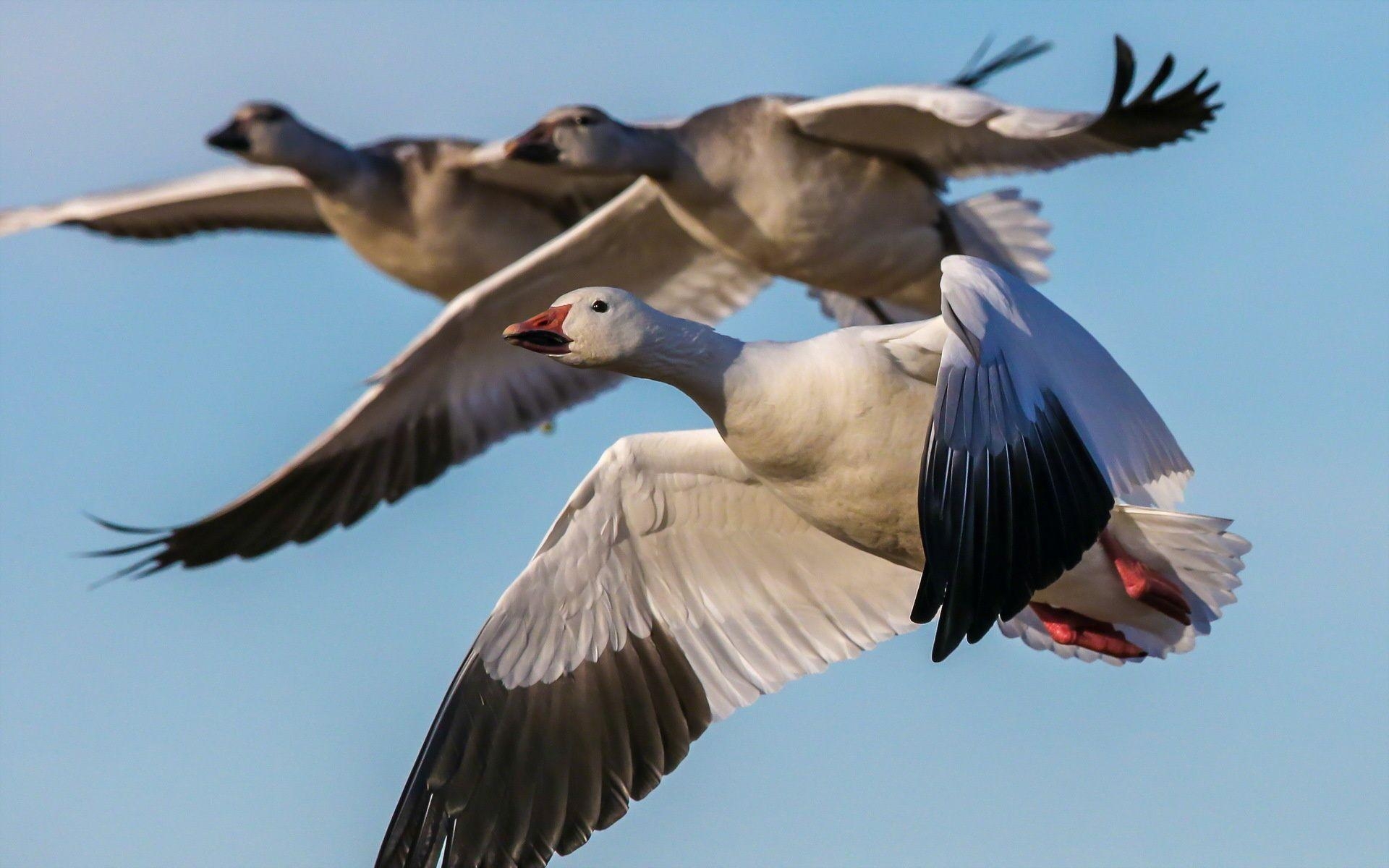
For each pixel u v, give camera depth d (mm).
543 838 11547
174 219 19797
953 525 9164
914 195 15945
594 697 11625
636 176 18266
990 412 9398
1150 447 10102
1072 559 9336
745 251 16078
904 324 10445
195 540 15906
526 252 19125
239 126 19188
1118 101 13711
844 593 11594
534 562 11586
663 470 11352
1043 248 16125
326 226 20188
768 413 10547
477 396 16281
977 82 17562
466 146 19141
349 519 16031
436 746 11688
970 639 9039
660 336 10703
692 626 11641
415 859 11609
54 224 19094
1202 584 11016
